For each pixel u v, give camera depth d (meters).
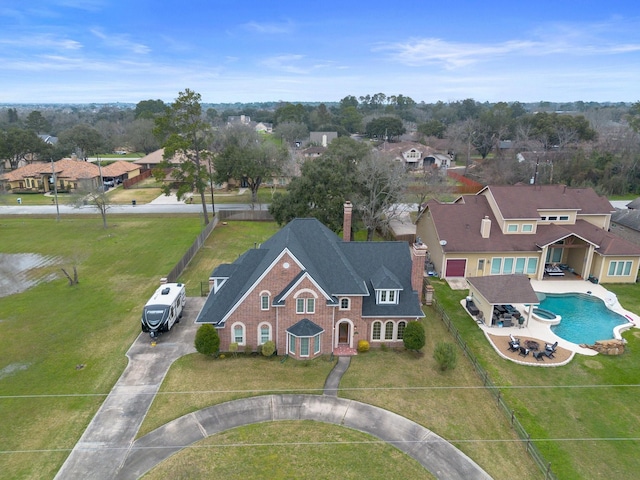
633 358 32.12
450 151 140.25
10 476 21.08
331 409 26.22
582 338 35.09
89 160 137.00
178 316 36.56
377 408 26.38
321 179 54.31
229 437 23.89
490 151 144.88
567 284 45.28
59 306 39.28
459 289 43.97
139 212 74.50
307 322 30.80
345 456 22.73
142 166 113.31
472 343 34.06
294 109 192.50
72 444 23.19
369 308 32.81
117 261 50.97
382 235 63.22
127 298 41.03
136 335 34.22
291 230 34.28
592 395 28.00
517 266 46.56
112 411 25.69
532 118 140.50
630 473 22.00
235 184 96.81
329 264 32.75
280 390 27.83
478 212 49.47
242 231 64.31
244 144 96.12
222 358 31.17
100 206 65.31
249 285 31.23
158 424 24.73
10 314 37.66
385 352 32.56
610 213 49.91
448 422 25.38
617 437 24.44
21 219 69.94
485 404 27.02
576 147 105.88
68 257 52.31
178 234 61.66
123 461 22.17
